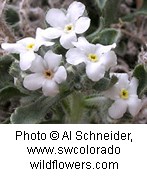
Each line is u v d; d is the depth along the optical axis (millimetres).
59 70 53
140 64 60
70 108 64
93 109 65
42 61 55
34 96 61
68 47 56
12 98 68
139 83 60
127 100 58
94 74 53
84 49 54
